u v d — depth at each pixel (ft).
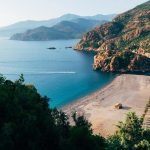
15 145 147.64
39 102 189.57
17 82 192.95
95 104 456.04
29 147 149.59
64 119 192.85
